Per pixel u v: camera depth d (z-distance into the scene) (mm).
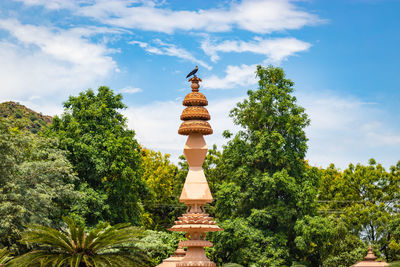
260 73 42156
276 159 39375
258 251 36719
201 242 14180
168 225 52375
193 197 14445
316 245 37781
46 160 32062
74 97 39812
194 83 15516
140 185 40688
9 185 26375
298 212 39156
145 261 28500
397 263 16250
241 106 42344
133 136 40812
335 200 46969
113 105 40938
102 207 35531
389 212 44156
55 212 30500
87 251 25688
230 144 41500
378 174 46250
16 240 26453
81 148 36531
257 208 40281
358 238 39469
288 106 40906
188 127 14703
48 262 24203
